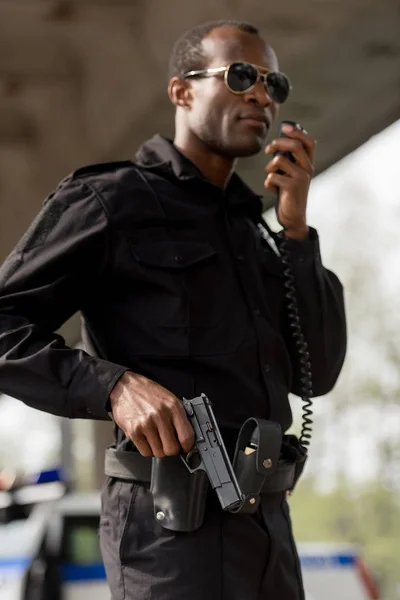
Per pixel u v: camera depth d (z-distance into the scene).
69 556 5.25
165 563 2.79
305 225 3.32
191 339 2.95
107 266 3.00
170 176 3.15
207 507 2.84
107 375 2.76
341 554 5.50
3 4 8.52
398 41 6.86
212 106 3.26
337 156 9.27
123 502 2.90
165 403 2.68
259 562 2.88
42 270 2.96
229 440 2.93
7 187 11.05
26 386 2.82
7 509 5.71
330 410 33.75
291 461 3.05
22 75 9.77
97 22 8.66
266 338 3.08
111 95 9.37
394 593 26.06
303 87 7.57
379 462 33.66
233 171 3.42
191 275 3.01
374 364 33.50
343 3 6.49
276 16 6.92
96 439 13.95
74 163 10.55
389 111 8.07
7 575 4.93
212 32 3.33
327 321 3.30
